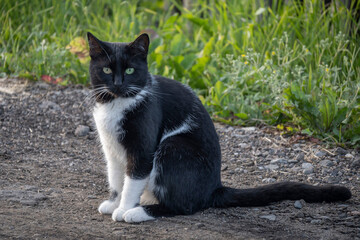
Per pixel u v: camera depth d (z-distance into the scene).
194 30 12.90
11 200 5.89
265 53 10.28
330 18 10.26
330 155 7.76
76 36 11.95
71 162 7.52
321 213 5.86
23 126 8.66
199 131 6.00
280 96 8.69
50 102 9.52
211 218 5.73
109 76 5.68
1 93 9.82
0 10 12.16
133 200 5.73
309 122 8.47
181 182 5.69
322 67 8.99
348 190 6.06
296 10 11.27
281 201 6.19
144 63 5.86
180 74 10.33
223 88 9.63
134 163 5.69
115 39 11.54
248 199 6.00
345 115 8.16
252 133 8.67
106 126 5.74
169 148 5.70
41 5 13.01
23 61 10.84
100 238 5.08
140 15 13.46
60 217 5.57
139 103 5.66
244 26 11.14
